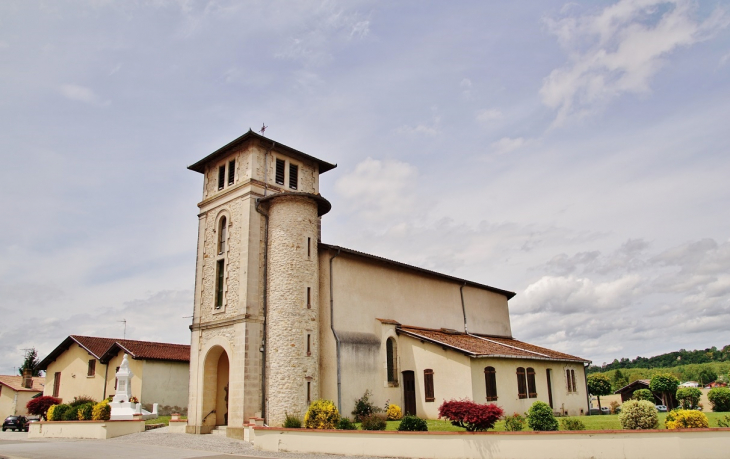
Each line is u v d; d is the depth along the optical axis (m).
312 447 16.53
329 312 23.53
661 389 44.31
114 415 27.75
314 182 27.23
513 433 13.88
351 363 23.23
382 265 27.52
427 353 24.88
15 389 43.94
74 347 38.41
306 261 23.12
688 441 13.21
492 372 24.61
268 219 23.80
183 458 15.64
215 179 26.09
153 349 35.66
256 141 24.41
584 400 33.00
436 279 31.80
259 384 21.56
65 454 17.36
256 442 17.89
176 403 34.31
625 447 13.29
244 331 21.66
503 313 38.69
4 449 19.52
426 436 14.77
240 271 22.78
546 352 32.53
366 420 19.80
